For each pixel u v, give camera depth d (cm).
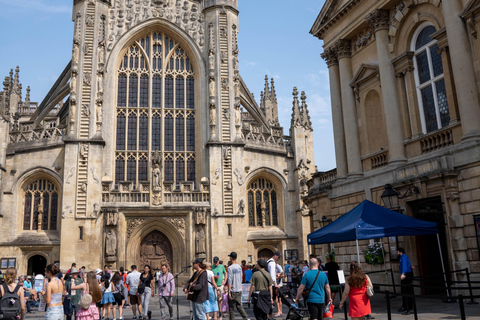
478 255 1789
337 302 2208
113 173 4397
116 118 4541
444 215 1950
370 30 2689
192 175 4588
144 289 2027
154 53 4794
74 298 1659
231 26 4831
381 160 2558
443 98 2211
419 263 2138
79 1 4475
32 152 4278
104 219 4028
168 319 2022
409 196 2153
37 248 4141
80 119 4209
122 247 4062
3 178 4200
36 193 4319
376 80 2634
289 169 4941
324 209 3022
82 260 3900
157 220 4222
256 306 1370
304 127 5059
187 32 4784
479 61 1928
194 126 4706
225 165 4428
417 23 2367
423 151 2266
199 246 4172
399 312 1659
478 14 1927
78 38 4362
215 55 4706
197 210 4231
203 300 1377
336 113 2939
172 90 4753
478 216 1778
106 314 2166
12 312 1179
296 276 2097
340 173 2850
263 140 4894
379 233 1683
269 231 4728
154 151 4553
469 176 1855
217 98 4597
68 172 4066
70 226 3956
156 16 4728
